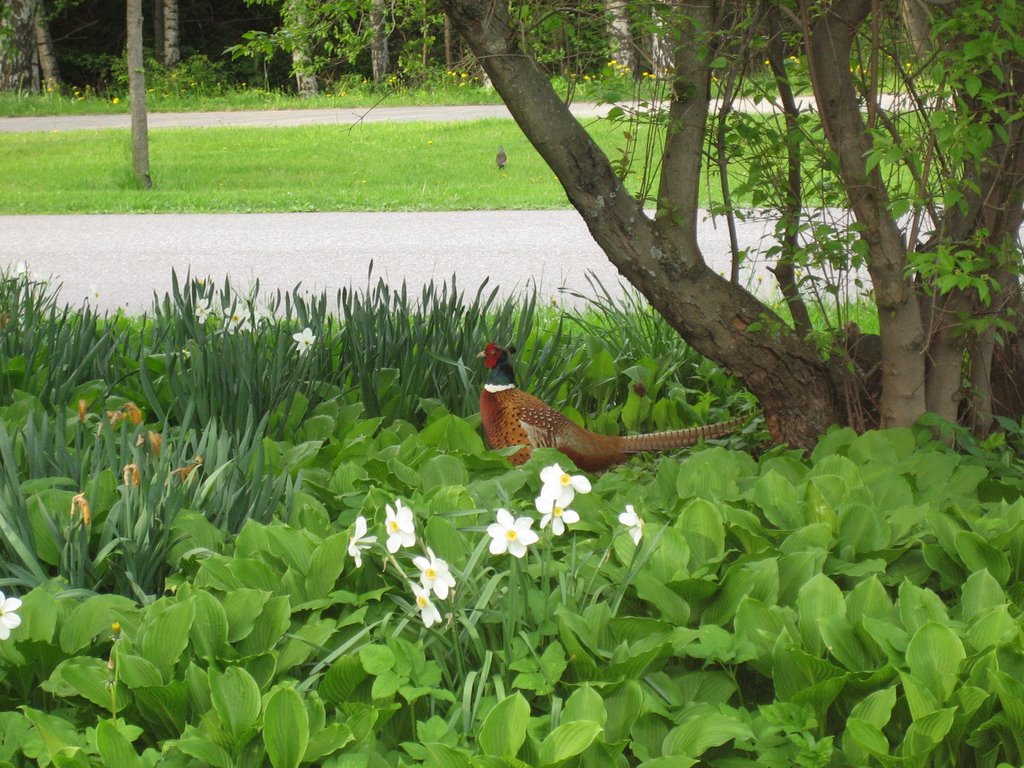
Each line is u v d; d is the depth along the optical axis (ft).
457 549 10.19
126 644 8.76
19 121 78.23
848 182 13.08
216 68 98.63
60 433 12.08
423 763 8.18
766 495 11.48
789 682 8.72
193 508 11.30
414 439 13.55
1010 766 7.91
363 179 49.55
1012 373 15.16
